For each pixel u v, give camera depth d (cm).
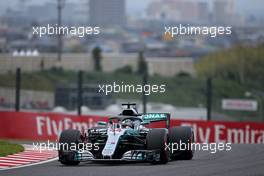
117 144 4475
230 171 4175
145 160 4491
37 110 15288
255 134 7931
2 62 15938
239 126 7938
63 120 7900
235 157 5219
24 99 15325
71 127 7894
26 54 16688
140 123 4850
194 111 15912
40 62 18088
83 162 4828
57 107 15825
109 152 4416
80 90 8906
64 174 4094
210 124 7919
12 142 7269
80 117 7888
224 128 7931
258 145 6638
